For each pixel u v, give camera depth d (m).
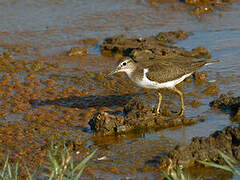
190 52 18.98
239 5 24.64
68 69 18.39
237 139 12.13
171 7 24.72
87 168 11.47
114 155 12.12
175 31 21.53
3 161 11.96
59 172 9.97
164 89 16.36
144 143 12.77
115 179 10.93
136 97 15.96
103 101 15.71
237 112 13.95
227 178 10.93
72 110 15.05
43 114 14.70
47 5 25.16
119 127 13.38
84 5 25.22
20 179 11.15
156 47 19.44
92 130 13.65
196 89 16.25
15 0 25.69
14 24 22.89
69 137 13.18
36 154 12.25
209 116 14.20
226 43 20.11
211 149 11.62
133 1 25.67
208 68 17.83
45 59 19.36
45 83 17.14
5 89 16.59
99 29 22.36
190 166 11.41
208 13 23.78
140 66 14.59
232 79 16.80
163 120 13.84
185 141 12.77
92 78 17.53
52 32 22.06
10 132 13.54
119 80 17.34
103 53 20.05
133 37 21.17
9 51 20.14
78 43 20.94
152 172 11.19
